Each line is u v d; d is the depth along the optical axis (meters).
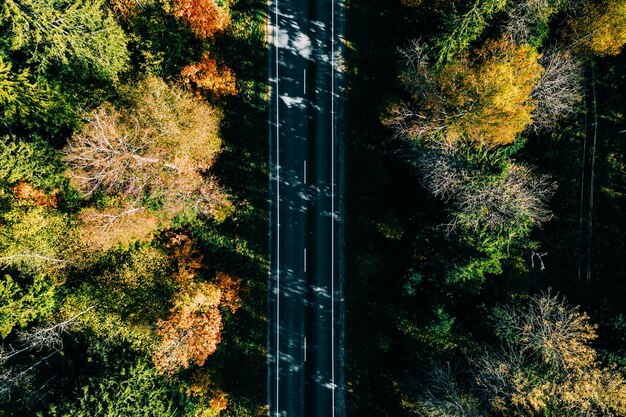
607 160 33.19
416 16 34.25
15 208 31.06
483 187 29.06
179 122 30.62
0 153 30.09
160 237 35.47
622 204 33.09
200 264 36.16
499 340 31.61
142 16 31.28
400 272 35.09
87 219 31.30
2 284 31.30
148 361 32.22
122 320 32.81
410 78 30.09
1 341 34.16
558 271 33.59
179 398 32.75
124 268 32.94
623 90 32.81
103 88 31.72
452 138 29.02
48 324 33.12
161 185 31.12
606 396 28.72
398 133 31.58
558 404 29.42
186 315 31.48
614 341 31.08
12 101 29.77
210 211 35.62
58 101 30.25
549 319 30.62
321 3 36.31
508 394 29.52
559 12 30.08
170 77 32.97
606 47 29.55
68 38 28.75
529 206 30.25
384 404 36.06
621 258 32.88
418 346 34.28
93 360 33.03
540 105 31.00
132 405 30.14
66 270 33.56
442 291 32.94
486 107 26.97
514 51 27.77
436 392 31.75
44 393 32.62
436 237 32.38
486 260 30.64
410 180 34.41
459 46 29.02
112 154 28.95
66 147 30.14
